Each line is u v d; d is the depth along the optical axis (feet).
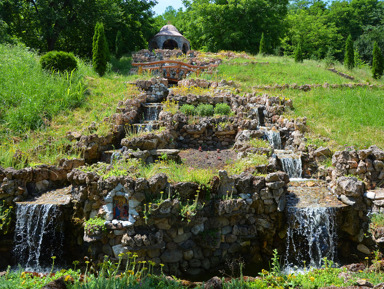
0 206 26.66
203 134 38.83
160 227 23.45
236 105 42.27
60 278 17.01
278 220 26.27
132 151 31.68
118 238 23.16
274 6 124.98
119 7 111.55
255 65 73.05
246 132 36.96
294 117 41.96
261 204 25.95
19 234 26.61
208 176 25.93
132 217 23.04
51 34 91.15
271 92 51.60
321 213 25.84
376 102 45.88
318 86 53.83
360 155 29.19
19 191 28.19
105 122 37.78
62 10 92.43
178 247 23.80
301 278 19.81
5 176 28.02
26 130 38.27
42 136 37.09
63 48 106.83
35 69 51.29
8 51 57.67
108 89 50.83
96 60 59.88
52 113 41.32
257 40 119.14
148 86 50.31
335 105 44.98
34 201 27.99
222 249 25.03
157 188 23.67
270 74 65.87
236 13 120.06
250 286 17.97
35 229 26.40
